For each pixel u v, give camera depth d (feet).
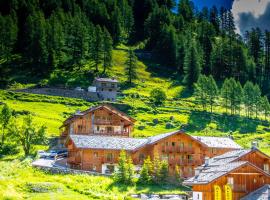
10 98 583.58
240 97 636.89
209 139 377.09
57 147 410.31
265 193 217.97
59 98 600.39
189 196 271.08
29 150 374.43
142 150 338.34
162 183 289.12
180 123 565.12
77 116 420.77
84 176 284.61
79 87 653.71
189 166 338.54
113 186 272.72
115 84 645.10
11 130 373.40
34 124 384.68
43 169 299.58
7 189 231.09
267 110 626.64
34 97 593.01
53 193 240.32
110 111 431.84
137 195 262.88
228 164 244.01
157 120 561.43
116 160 330.54
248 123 598.34
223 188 229.25
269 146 505.25
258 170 231.91
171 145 337.72
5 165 313.94
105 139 339.16
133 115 575.79
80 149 322.96
